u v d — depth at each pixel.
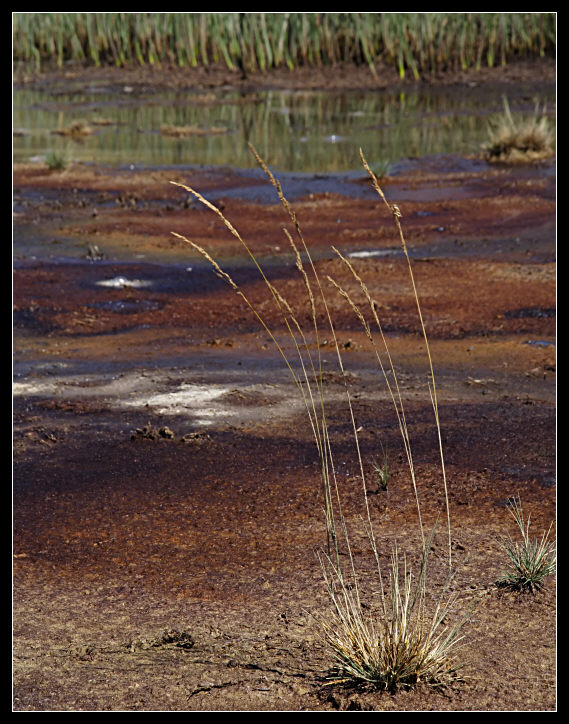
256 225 16.34
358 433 6.68
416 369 8.40
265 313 10.91
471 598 4.14
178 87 38.84
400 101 33.56
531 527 4.93
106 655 3.71
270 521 5.18
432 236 14.84
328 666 3.56
